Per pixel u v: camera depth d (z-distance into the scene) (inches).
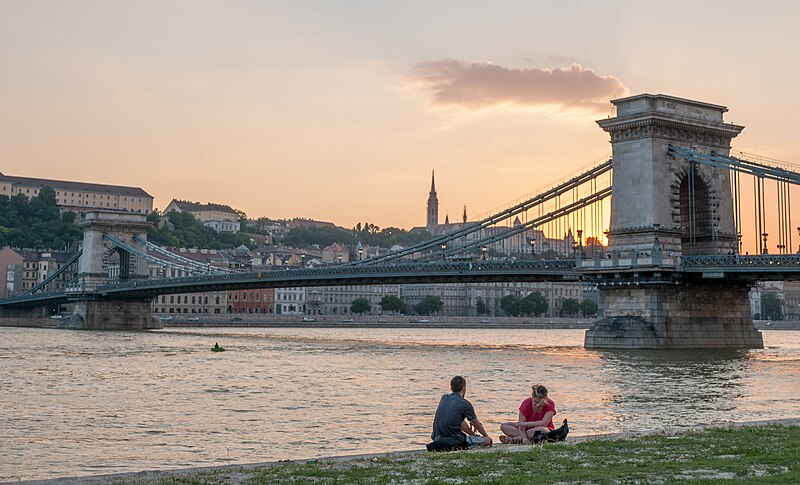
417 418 1974.7
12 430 1827.0
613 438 1234.0
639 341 4224.9
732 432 1262.3
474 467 985.5
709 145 4466.0
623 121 4347.9
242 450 1579.7
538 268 4702.3
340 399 2347.4
